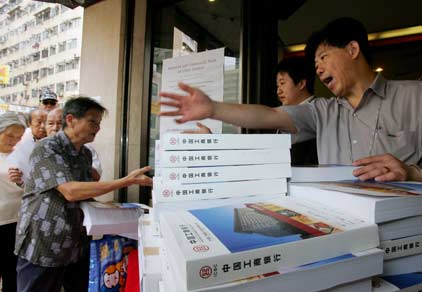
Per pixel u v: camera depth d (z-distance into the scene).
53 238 1.33
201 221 0.39
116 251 1.24
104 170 2.32
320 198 0.48
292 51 3.05
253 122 0.90
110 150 2.29
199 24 1.95
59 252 1.35
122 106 2.25
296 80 1.51
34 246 1.31
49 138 1.42
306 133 1.05
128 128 2.24
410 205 0.41
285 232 0.35
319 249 0.34
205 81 1.88
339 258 0.35
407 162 0.88
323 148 1.02
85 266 1.54
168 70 2.07
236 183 0.51
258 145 0.52
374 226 0.38
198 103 0.76
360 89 0.96
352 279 0.35
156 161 0.58
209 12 1.89
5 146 1.79
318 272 0.33
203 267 0.29
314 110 1.04
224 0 1.83
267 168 0.52
